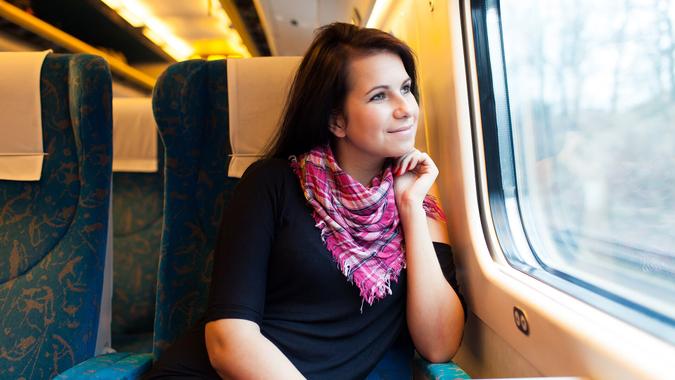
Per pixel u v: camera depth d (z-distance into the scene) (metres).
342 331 0.92
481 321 1.06
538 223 0.98
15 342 1.12
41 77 1.25
